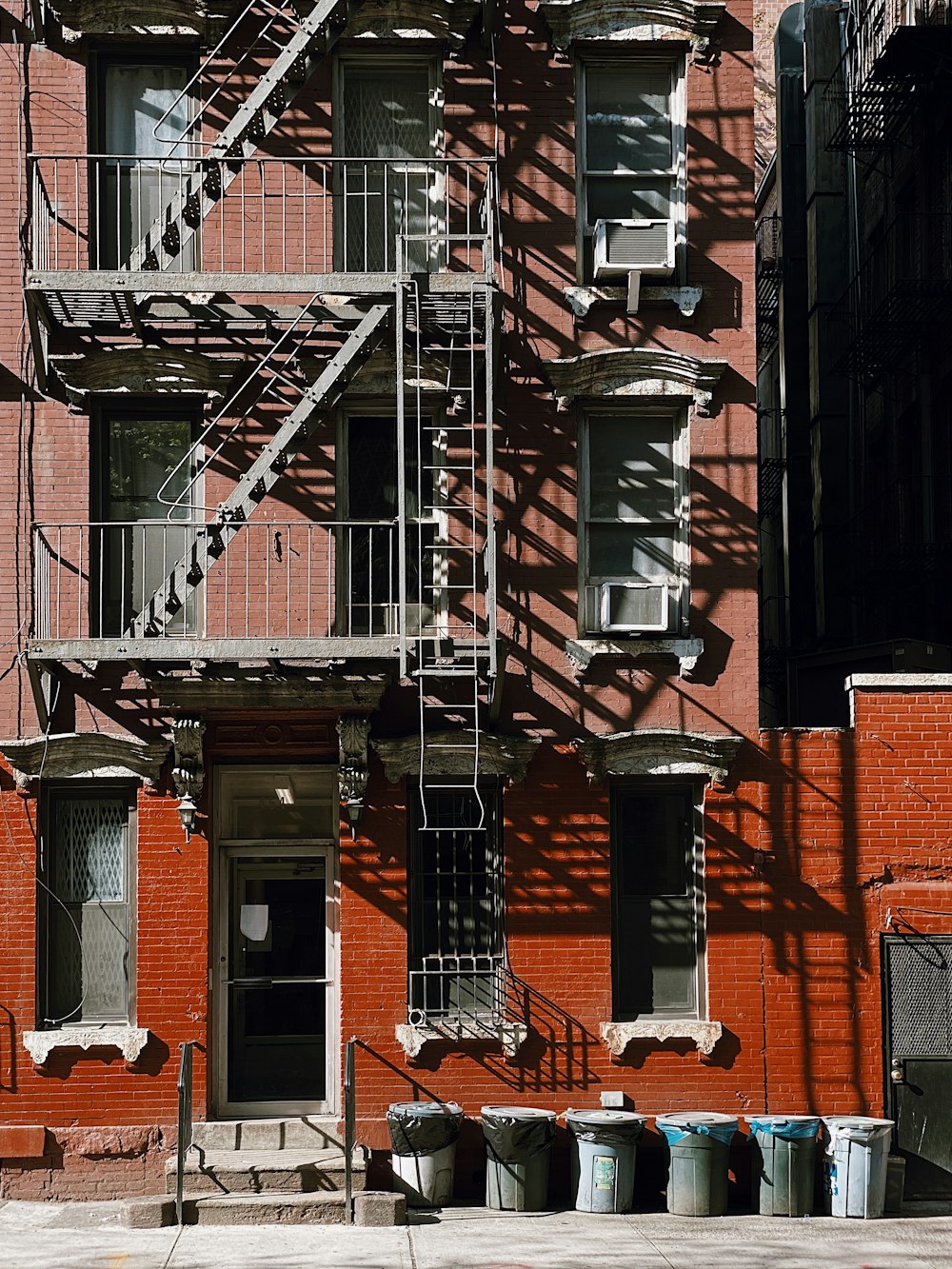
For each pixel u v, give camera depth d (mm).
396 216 15570
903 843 15031
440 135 15492
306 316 14219
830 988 14883
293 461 14992
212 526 13586
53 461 14812
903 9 19984
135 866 14820
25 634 14695
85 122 15102
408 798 15047
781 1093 14773
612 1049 14664
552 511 15258
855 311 22359
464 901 15047
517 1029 14641
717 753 14953
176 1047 14539
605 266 15250
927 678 15156
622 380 15305
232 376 14914
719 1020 14828
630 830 15242
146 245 14453
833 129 23984
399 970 14711
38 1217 13617
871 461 22625
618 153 15828
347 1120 13633
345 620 15109
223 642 13398
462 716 14938
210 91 15359
